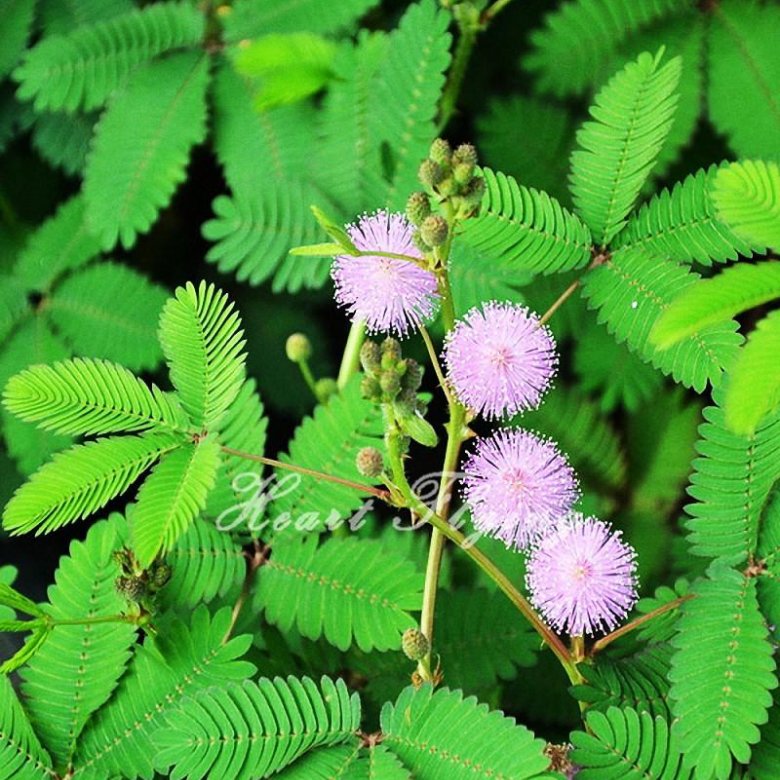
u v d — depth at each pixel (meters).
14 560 0.59
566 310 0.57
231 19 0.58
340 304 0.47
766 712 0.45
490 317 0.46
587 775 0.45
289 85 0.56
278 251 0.56
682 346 0.48
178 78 0.58
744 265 0.43
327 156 0.56
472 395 0.46
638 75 0.50
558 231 0.50
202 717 0.46
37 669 0.48
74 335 0.58
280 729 0.46
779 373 0.42
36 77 0.58
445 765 0.45
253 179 0.57
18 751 0.47
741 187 0.43
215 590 0.49
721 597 0.46
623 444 0.58
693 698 0.45
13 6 0.59
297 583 0.49
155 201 0.57
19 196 0.63
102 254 0.63
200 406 0.46
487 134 0.60
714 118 0.57
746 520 0.47
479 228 0.49
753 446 0.47
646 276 0.49
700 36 0.57
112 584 0.48
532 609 0.47
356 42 0.58
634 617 0.50
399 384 0.45
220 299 0.46
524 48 0.63
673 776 0.45
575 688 0.47
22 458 0.56
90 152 0.59
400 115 0.55
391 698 0.50
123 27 0.58
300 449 0.50
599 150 0.50
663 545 0.56
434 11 0.55
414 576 0.49
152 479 0.45
